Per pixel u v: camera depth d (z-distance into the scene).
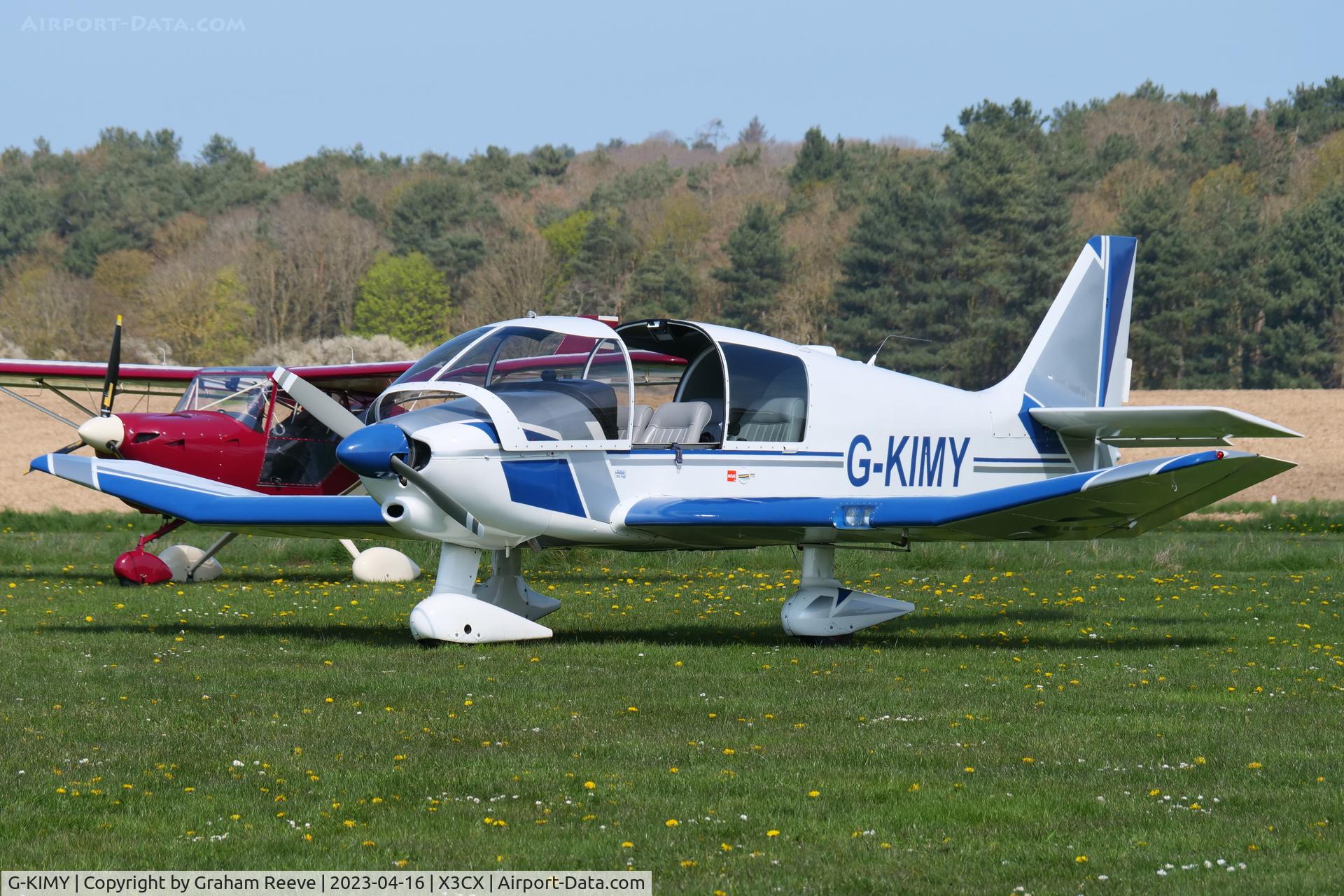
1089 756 22.17
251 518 37.28
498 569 37.78
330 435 55.12
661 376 40.91
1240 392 199.50
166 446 51.31
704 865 16.69
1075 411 40.28
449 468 32.50
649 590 49.19
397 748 22.47
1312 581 52.56
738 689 28.12
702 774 20.86
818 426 37.38
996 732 23.98
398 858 16.91
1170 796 19.67
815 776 20.75
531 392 34.72
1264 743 23.17
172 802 19.20
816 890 15.89
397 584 51.69
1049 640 36.50
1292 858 16.97
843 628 35.78
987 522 33.69
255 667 30.61
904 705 26.45
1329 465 137.25
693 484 36.03
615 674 29.84
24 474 120.12
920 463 39.31
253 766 21.12
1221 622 40.72
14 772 20.75
